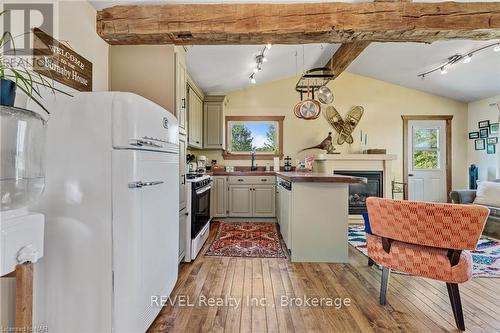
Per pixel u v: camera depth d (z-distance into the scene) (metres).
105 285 1.49
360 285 2.44
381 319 1.91
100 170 1.49
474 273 2.70
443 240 1.81
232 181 5.11
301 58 4.69
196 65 4.06
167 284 2.02
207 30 2.36
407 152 5.75
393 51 4.34
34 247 1.14
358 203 5.31
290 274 2.67
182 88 2.96
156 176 1.79
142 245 1.58
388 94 5.75
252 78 4.82
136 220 1.52
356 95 5.74
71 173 1.50
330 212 3.01
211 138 5.30
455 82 4.98
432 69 4.71
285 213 3.54
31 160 1.25
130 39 2.47
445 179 5.75
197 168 4.88
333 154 5.38
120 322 1.48
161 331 1.76
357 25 2.38
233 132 5.71
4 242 1.00
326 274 2.68
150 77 2.68
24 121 1.20
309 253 3.01
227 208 5.10
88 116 1.49
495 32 2.44
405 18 2.38
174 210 2.19
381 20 2.38
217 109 5.32
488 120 5.32
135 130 1.50
